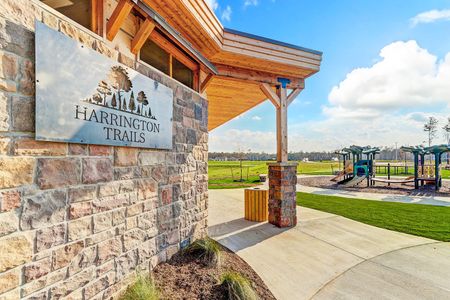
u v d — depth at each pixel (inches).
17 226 56.1
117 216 85.7
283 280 111.6
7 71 55.3
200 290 91.5
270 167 209.2
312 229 191.2
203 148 154.1
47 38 63.6
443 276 115.4
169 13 116.7
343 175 613.9
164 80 116.5
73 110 70.0
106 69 82.4
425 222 212.8
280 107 208.1
